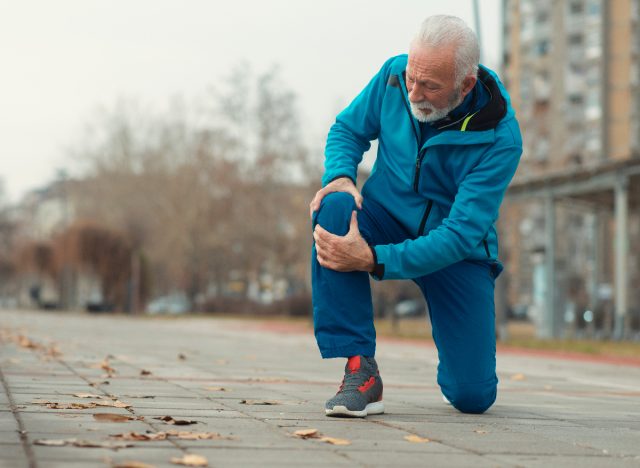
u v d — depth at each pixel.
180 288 76.44
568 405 6.60
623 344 23.30
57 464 3.14
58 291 78.06
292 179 62.66
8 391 5.77
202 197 65.25
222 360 11.18
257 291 80.50
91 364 8.96
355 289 4.84
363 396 4.87
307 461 3.46
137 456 3.38
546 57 75.44
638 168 25.95
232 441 3.86
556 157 73.44
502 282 25.77
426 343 21.77
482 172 4.79
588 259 64.69
